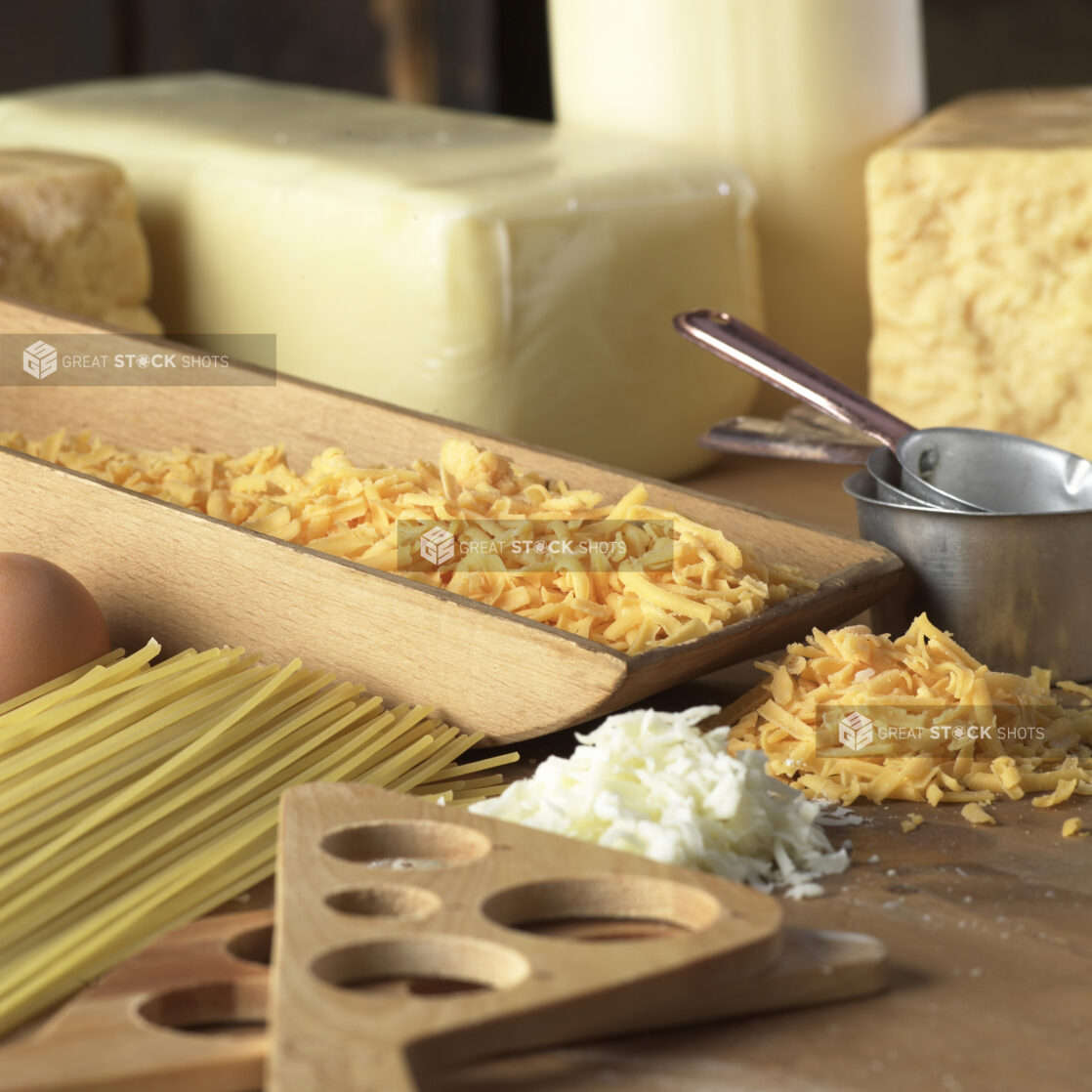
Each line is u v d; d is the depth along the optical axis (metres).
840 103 1.33
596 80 1.39
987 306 1.21
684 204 1.20
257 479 0.89
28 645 0.73
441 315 1.10
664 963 0.49
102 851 0.60
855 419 0.89
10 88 2.00
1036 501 0.87
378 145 1.32
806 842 0.63
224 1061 0.45
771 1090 0.48
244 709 0.69
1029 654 0.80
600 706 0.69
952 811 0.69
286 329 1.23
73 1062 0.45
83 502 0.83
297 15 2.03
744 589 0.75
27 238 1.24
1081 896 0.61
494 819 0.59
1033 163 1.17
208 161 1.28
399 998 0.46
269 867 0.62
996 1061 0.49
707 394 1.25
